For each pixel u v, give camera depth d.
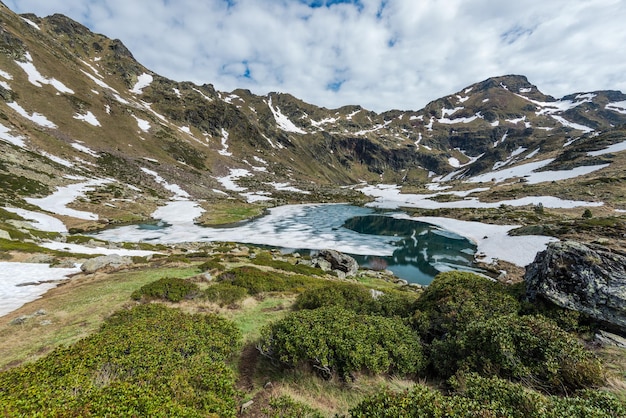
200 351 9.98
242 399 8.80
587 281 11.85
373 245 64.81
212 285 22.27
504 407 6.05
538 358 8.71
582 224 52.22
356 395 8.93
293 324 11.71
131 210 81.31
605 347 10.07
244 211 101.44
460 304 13.10
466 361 9.42
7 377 7.11
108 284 22.45
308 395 8.98
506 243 55.97
